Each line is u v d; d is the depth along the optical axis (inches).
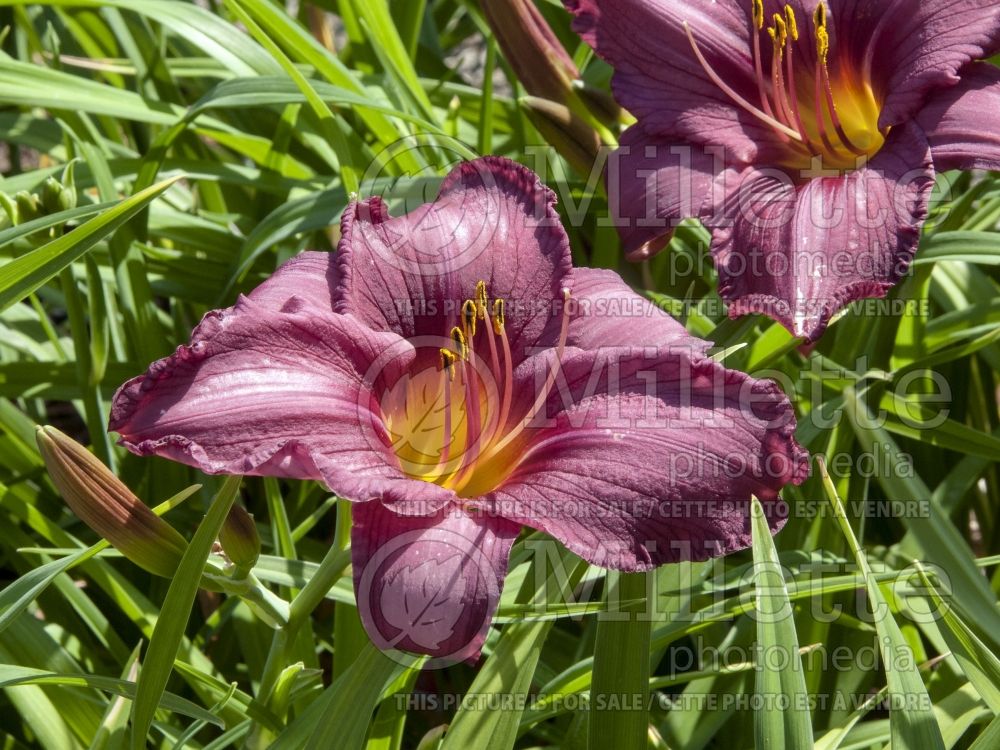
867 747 24.0
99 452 26.6
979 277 27.8
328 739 21.2
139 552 21.5
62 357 28.0
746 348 25.7
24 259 22.0
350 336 21.5
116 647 24.9
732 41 24.9
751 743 24.4
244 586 21.7
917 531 23.9
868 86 25.1
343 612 24.0
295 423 20.8
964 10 23.9
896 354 26.6
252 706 22.1
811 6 25.1
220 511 20.8
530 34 25.2
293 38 26.9
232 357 20.8
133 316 27.2
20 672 22.0
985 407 28.5
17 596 21.9
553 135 25.2
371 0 27.0
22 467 26.9
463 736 21.8
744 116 24.8
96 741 22.3
